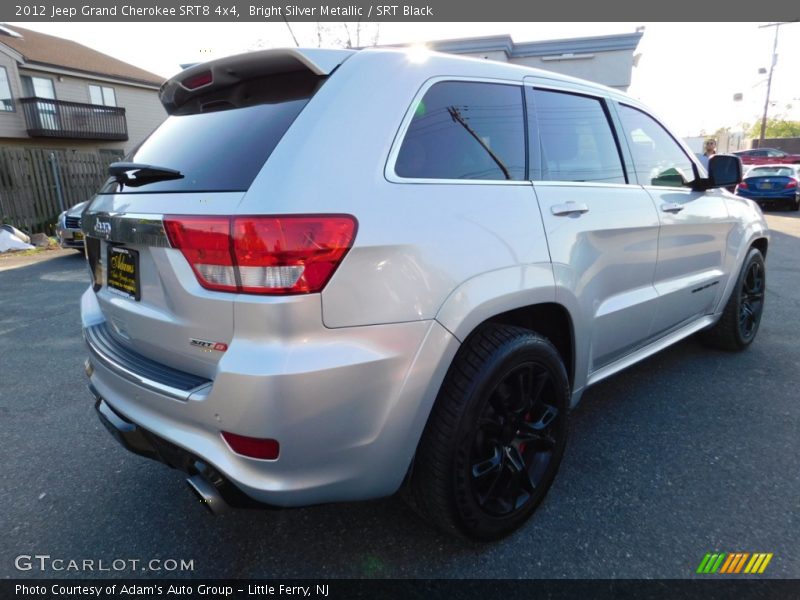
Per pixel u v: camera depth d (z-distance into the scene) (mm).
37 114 18797
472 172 2006
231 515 2348
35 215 13078
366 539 2176
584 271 2354
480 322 1873
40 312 5797
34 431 3111
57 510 2400
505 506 2111
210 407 1590
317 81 1828
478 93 2152
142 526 2289
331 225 1542
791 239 10094
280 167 1591
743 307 4023
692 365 3887
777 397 3348
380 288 1629
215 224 1545
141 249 1830
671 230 2994
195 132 2055
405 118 1841
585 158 2580
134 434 1912
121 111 21953
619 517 2258
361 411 1637
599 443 2840
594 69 12227
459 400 1851
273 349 1518
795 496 2375
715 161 3229
